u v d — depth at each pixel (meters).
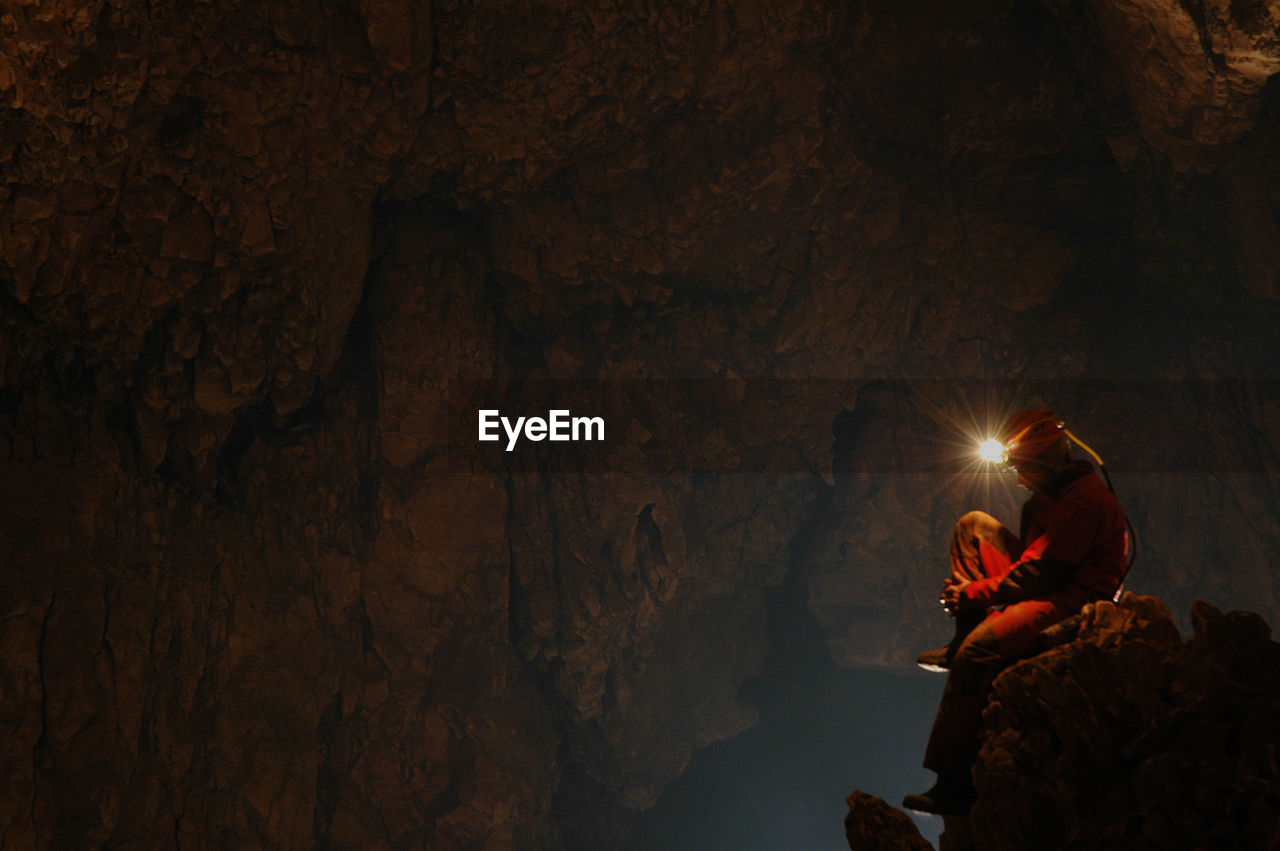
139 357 20.05
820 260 26.55
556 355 26.36
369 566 24.52
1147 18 18.91
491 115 21.45
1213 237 23.80
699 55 21.62
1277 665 3.46
